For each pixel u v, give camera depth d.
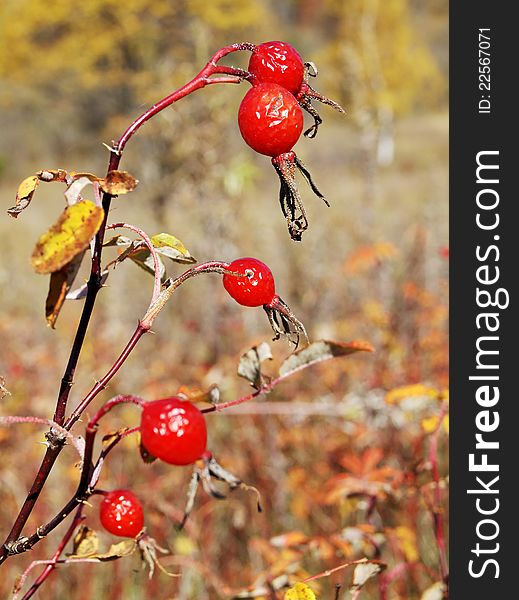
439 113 33.22
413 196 11.12
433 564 3.33
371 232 6.98
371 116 7.90
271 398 4.04
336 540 2.42
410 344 4.29
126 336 5.15
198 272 1.44
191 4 23.58
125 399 1.30
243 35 24.66
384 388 3.67
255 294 1.48
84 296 1.39
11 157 25.42
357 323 4.87
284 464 3.67
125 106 26.70
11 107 26.19
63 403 1.38
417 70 29.44
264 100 1.43
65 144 25.86
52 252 1.17
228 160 6.41
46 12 25.97
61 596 3.21
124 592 3.36
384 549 3.32
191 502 1.67
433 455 2.39
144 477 3.68
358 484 2.55
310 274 5.44
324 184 11.01
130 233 7.49
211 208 6.11
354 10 21.45
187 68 7.46
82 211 1.19
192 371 4.36
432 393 2.51
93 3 25.05
